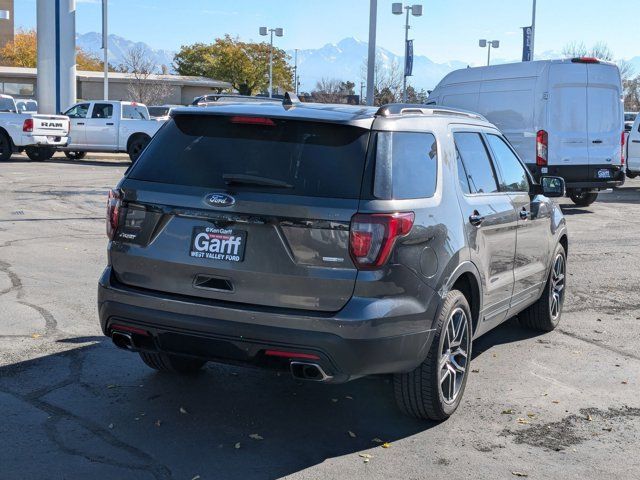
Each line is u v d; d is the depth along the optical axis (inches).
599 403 219.8
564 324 306.7
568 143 609.9
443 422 201.9
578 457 182.9
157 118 1086.4
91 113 1061.8
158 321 180.9
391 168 178.7
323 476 167.9
